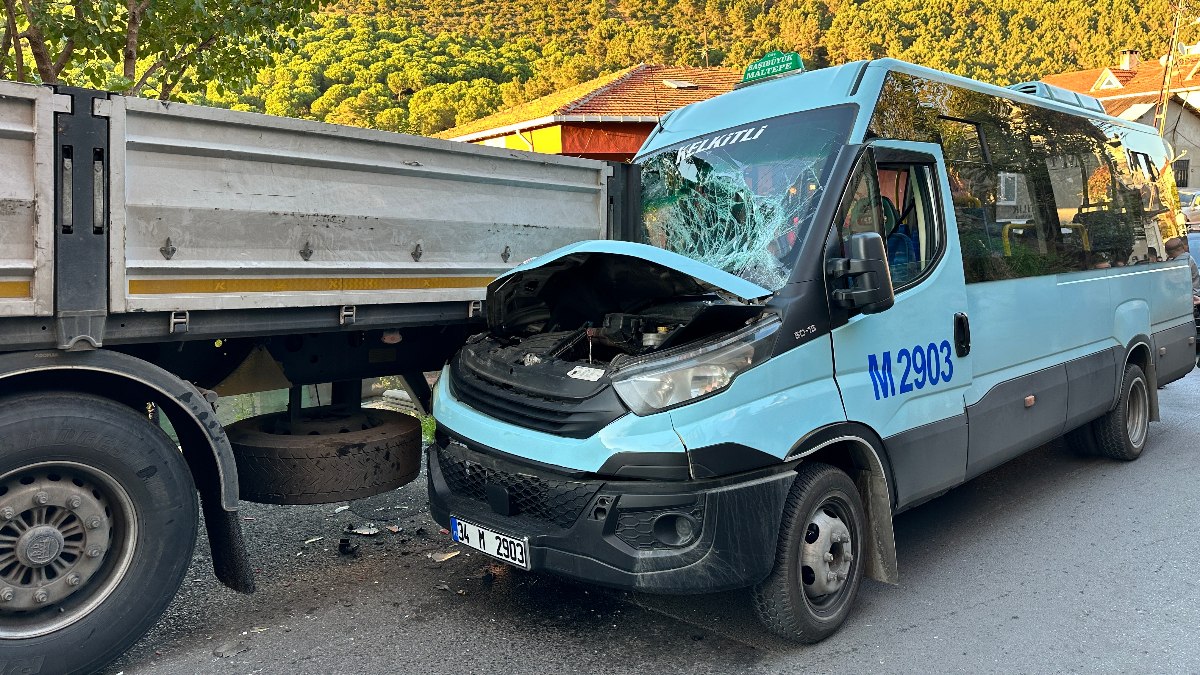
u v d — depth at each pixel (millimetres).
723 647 3584
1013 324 4879
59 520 3096
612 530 3186
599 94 18125
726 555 3186
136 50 6656
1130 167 6809
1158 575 4332
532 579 4316
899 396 3955
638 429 3156
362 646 3561
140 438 3193
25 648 2998
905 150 4230
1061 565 4488
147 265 3053
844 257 3764
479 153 4066
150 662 3400
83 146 2904
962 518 5309
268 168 3371
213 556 3596
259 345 3906
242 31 7148
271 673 3326
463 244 4105
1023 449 5004
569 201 4609
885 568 3885
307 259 3508
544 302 4355
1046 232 5402
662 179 4816
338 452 3990
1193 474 6203
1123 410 6352
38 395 2994
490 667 3391
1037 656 3484
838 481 3674
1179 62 39500
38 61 6480
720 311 3402
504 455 3492
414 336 4578
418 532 4980
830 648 3572
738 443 3207
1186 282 7559
